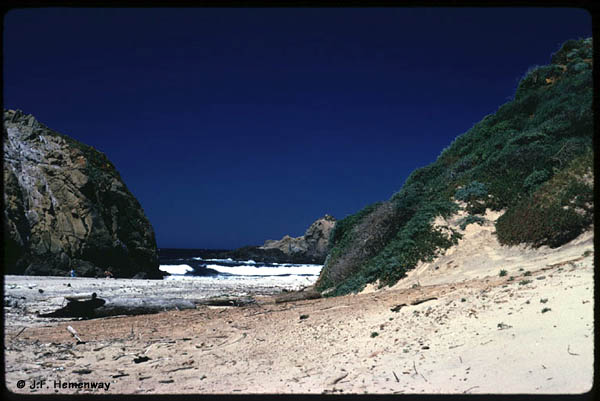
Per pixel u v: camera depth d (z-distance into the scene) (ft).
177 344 30.25
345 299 41.78
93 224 123.95
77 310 44.06
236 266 227.40
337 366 21.02
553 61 81.51
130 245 135.44
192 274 170.81
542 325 18.88
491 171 55.83
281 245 309.01
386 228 58.34
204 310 46.96
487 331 20.36
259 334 31.14
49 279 85.56
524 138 57.36
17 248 109.91
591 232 36.70
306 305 42.42
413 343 21.94
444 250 47.01
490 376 15.58
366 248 59.11
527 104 71.10
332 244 73.92
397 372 18.33
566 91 65.57
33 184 123.03
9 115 138.31
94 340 31.94
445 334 21.83
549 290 23.24
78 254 120.57
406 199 61.16
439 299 28.91
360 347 23.68
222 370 22.84
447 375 16.67
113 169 147.43
